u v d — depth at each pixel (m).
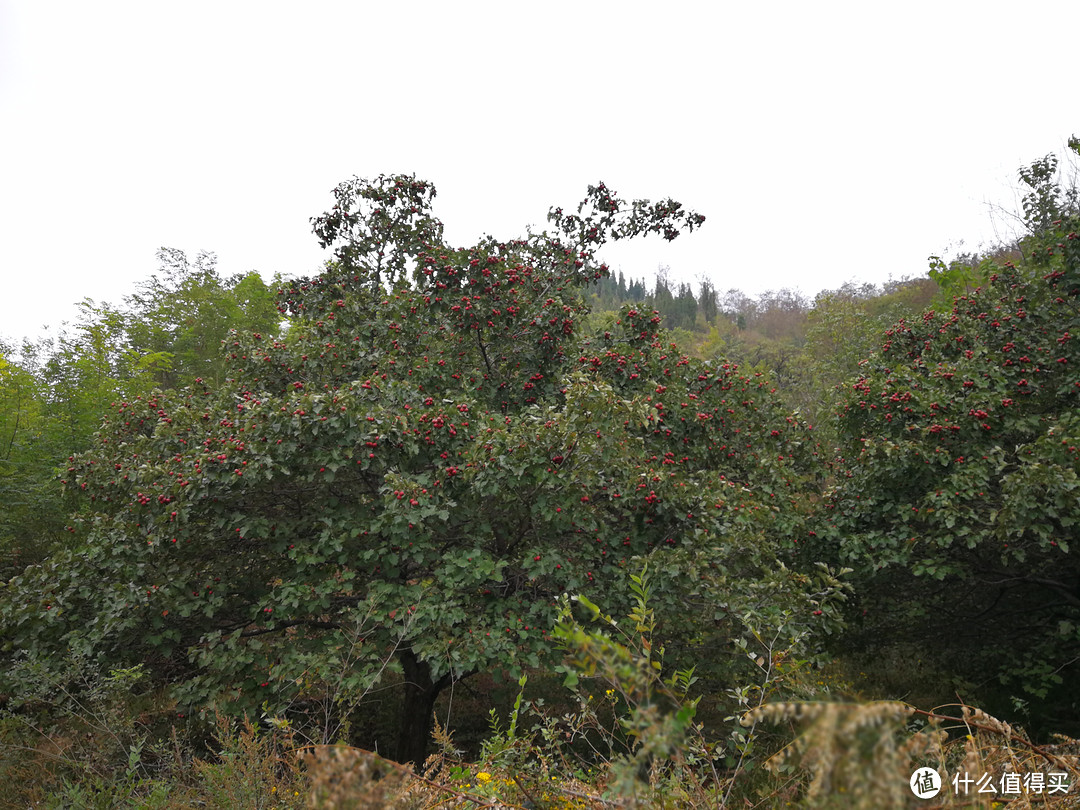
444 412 5.89
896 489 7.36
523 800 2.52
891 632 8.52
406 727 6.65
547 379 7.51
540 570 5.23
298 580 5.53
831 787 0.97
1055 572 7.72
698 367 7.96
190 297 19.83
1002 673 7.49
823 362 18.08
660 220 8.54
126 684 4.60
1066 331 7.64
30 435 10.48
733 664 5.99
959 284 12.16
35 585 5.67
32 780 4.06
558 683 6.61
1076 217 7.70
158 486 5.67
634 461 6.14
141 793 3.66
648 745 1.22
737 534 6.05
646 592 2.34
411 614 5.04
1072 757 1.92
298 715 5.35
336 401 5.54
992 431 7.15
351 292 8.48
